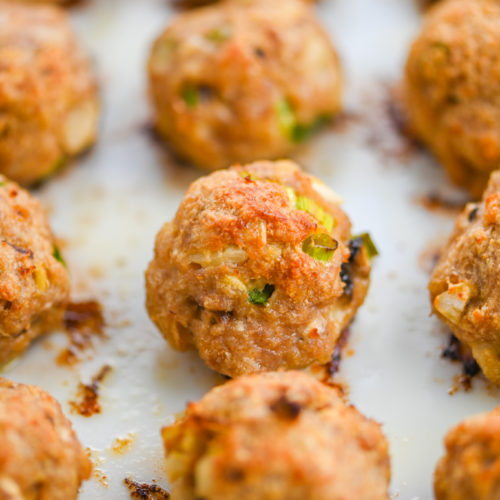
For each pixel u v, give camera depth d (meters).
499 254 0.22
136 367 0.24
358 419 0.21
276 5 0.27
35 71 0.25
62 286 0.23
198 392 0.23
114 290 0.25
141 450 0.22
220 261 0.22
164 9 0.30
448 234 0.25
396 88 0.28
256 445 0.19
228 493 0.19
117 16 0.30
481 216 0.23
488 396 0.23
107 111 0.28
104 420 0.23
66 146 0.26
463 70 0.25
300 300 0.22
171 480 0.20
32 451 0.20
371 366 0.23
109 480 0.22
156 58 0.27
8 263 0.22
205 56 0.26
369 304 0.24
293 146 0.26
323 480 0.19
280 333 0.22
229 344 0.22
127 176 0.27
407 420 0.23
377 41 0.29
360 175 0.26
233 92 0.26
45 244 0.23
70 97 0.26
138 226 0.26
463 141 0.25
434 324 0.24
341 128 0.27
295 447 0.19
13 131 0.25
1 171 0.25
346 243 0.23
